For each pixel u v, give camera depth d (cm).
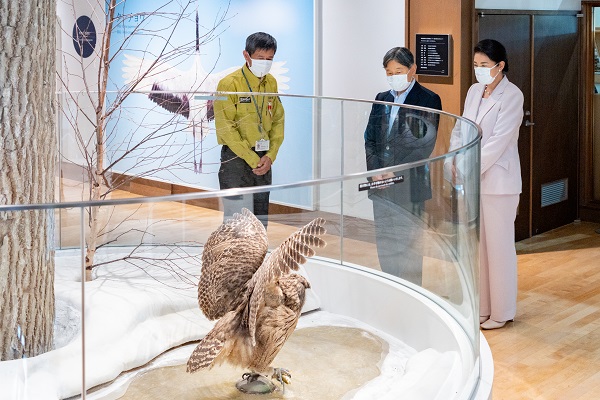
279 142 443
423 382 259
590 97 715
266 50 469
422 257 287
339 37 649
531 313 497
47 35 285
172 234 253
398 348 275
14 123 277
